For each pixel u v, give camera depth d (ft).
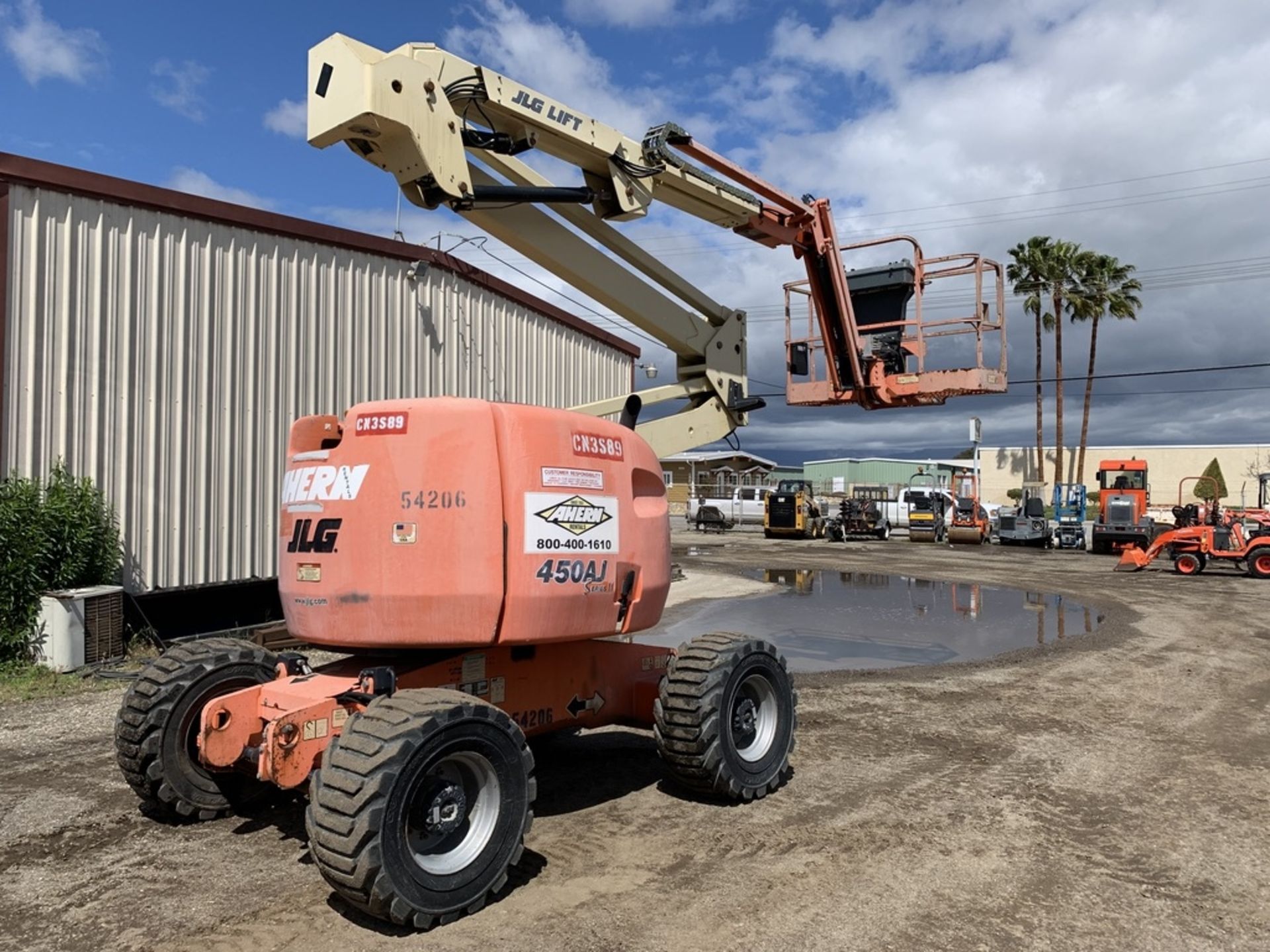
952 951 11.84
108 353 30.96
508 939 11.96
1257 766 20.57
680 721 17.02
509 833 13.16
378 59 16.79
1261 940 12.28
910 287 28.55
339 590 14.35
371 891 11.51
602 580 15.83
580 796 18.02
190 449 33.50
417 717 12.21
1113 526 87.81
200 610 34.53
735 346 25.41
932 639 38.93
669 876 14.12
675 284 23.71
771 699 18.51
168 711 15.85
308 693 14.19
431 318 44.45
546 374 54.75
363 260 40.75
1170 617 45.91
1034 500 102.78
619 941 11.94
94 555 29.89
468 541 14.14
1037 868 14.62
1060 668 32.12
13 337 28.50
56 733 22.06
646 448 17.72
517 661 16.48
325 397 38.83
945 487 145.59
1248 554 66.39
